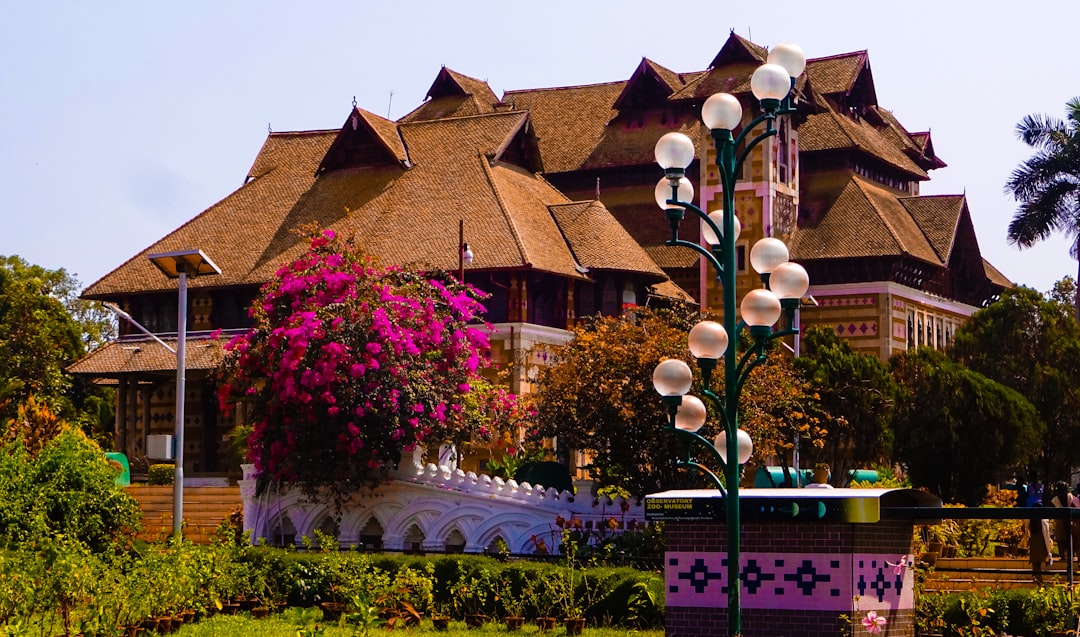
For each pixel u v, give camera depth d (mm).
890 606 21234
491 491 37406
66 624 23281
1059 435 67375
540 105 86500
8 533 34375
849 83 82938
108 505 37719
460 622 27609
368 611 23781
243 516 40188
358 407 37312
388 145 69250
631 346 40531
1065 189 72250
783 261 20188
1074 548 33562
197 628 25781
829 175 79688
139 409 71312
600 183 81750
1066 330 69812
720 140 19969
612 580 27406
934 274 81125
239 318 67750
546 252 63438
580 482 38531
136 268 70125
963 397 60531
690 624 21344
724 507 21016
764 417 40375
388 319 38219
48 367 78875
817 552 20625
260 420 39062
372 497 38281
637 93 81625
